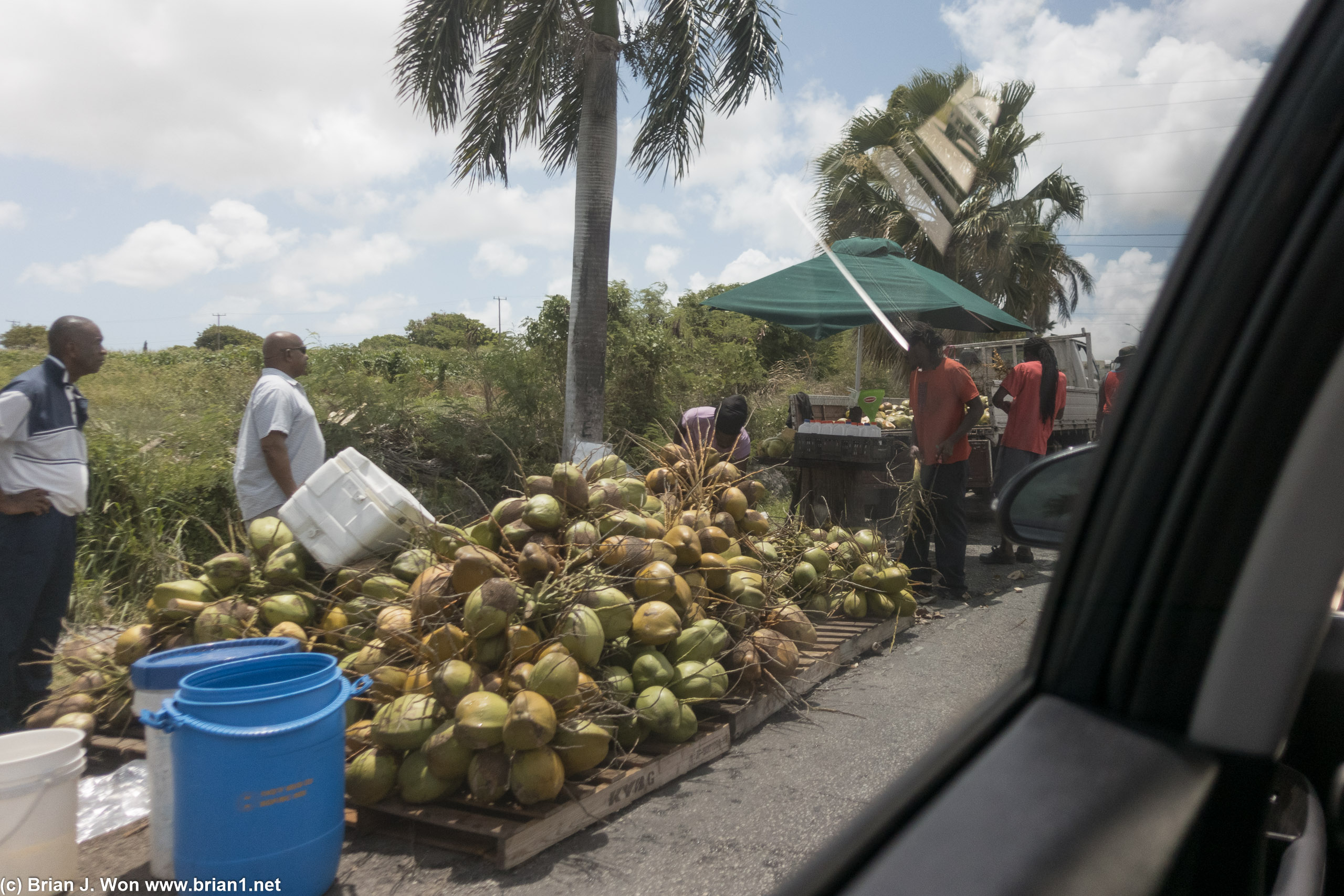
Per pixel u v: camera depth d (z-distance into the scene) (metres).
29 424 3.95
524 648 3.28
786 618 4.47
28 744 2.82
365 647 3.49
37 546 3.98
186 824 2.46
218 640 3.58
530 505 3.80
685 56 9.80
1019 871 0.78
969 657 4.53
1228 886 0.92
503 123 10.92
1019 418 5.49
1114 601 0.99
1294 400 0.88
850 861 0.85
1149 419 0.98
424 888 2.72
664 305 14.28
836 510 6.99
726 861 2.81
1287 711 0.92
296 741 2.50
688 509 4.73
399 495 3.97
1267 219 0.87
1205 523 0.94
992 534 6.14
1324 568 0.90
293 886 2.51
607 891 2.67
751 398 13.98
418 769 3.04
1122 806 0.86
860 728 3.88
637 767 3.35
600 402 10.43
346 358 10.50
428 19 9.82
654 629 3.57
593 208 10.23
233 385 10.05
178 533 6.51
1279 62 0.87
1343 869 1.62
